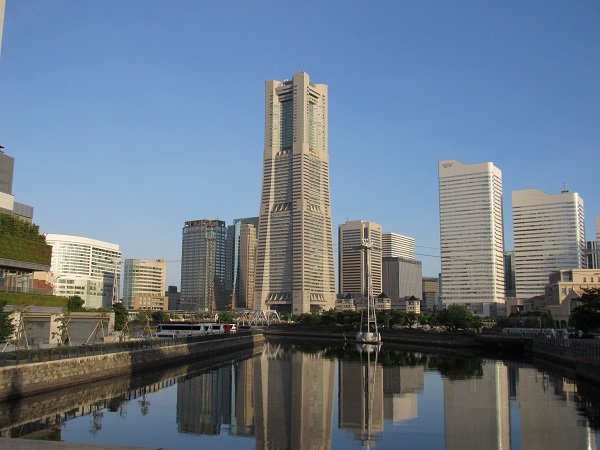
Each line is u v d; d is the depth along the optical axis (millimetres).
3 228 110000
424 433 57062
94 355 83250
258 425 61031
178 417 63688
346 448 51625
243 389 86375
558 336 157375
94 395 75938
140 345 104250
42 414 62312
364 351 171125
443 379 97875
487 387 87250
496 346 177500
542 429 57406
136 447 21766
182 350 123000
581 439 53062
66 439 51781
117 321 165125
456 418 64125
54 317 112812
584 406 69438
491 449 50375
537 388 84625
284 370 112875
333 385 91250
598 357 87000
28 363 67438
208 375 103375
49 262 115812
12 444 21672
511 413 66000
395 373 107688
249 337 193125
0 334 75875
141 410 66875
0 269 107375
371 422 62500
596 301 133750
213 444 52562
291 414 67188
